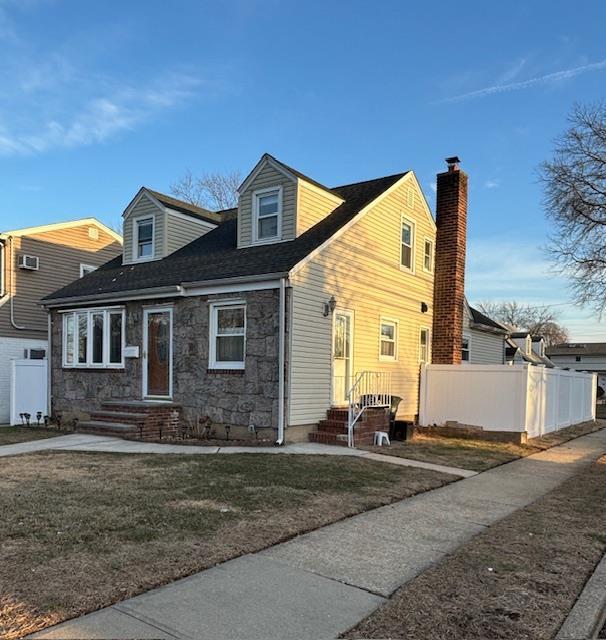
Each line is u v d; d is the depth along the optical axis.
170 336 12.84
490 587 4.13
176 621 3.42
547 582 4.27
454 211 16.45
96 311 14.54
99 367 14.34
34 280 19.31
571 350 60.38
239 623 3.43
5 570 4.07
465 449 11.69
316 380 11.70
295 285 11.09
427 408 14.99
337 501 6.50
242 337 11.66
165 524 5.23
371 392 13.55
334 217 13.38
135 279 14.12
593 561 4.79
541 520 6.14
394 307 14.87
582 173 24.20
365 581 4.18
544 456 11.48
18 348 18.77
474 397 14.16
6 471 7.75
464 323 20.72
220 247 14.23
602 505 6.94
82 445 10.45
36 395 15.80
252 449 10.08
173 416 12.29
